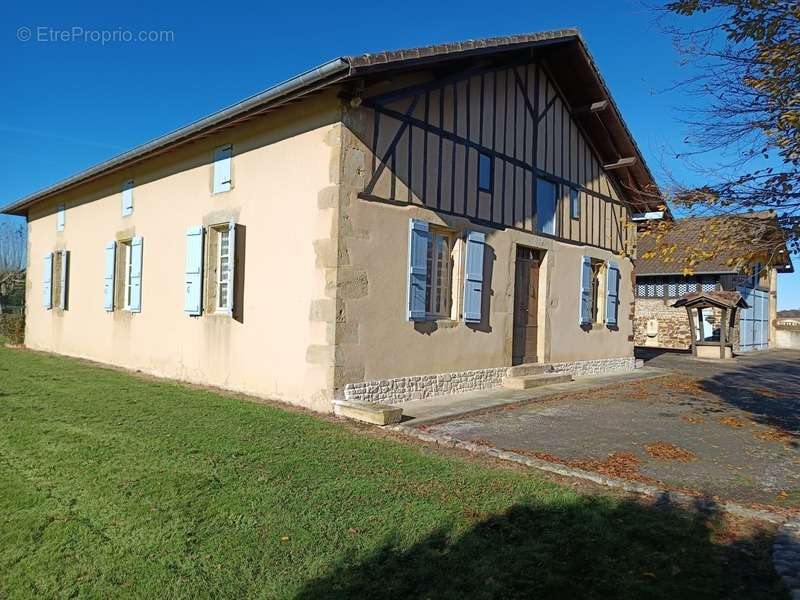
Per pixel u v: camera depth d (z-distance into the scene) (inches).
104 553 121.1
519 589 111.7
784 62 176.7
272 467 179.2
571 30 385.4
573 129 453.7
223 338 326.3
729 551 130.7
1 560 117.3
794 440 241.3
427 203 313.7
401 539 131.3
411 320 304.8
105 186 455.2
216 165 337.7
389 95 290.0
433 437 227.6
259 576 113.8
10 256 1157.7
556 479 180.5
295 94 261.3
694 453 218.2
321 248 272.2
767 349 903.1
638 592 111.4
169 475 167.8
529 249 410.0
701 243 198.1
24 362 438.0
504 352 374.0
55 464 176.1
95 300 463.2
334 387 265.3
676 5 188.7
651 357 681.6
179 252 364.5
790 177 181.9
